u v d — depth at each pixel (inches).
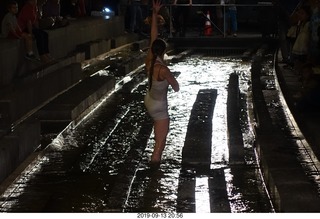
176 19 1170.6
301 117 512.1
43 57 724.7
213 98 634.2
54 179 400.5
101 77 694.5
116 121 552.1
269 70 824.9
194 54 1097.4
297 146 446.0
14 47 635.5
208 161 426.0
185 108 605.6
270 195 363.6
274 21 1112.2
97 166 426.9
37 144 453.1
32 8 701.3
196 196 367.2
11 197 368.8
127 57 935.0
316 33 618.2
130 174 406.6
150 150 462.9
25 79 627.2
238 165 422.6
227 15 1165.7
